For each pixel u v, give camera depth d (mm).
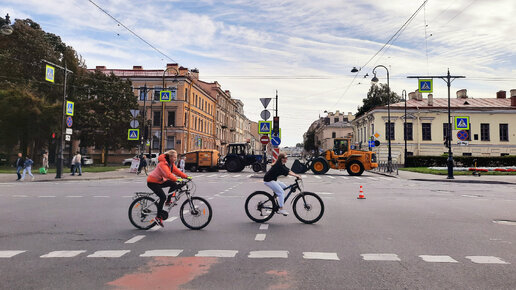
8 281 4082
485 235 6609
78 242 5988
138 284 3988
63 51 40219
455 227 7352
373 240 6164
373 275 4316
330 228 7207
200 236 6465
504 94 54531
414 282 4082
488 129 46188
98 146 39938
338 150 28438
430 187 17312
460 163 37969
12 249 5527
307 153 131625
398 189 15984
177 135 49188
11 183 18938
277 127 25609
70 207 10016
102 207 10016
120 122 39500
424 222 7895
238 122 93938
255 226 7402
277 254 5227
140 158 29094
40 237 6355
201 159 30609
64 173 26609
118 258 5035
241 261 4879
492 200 12172
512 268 4633
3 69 34500
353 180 21531
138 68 53375
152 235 6555
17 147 42188
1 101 32750
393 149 46156
